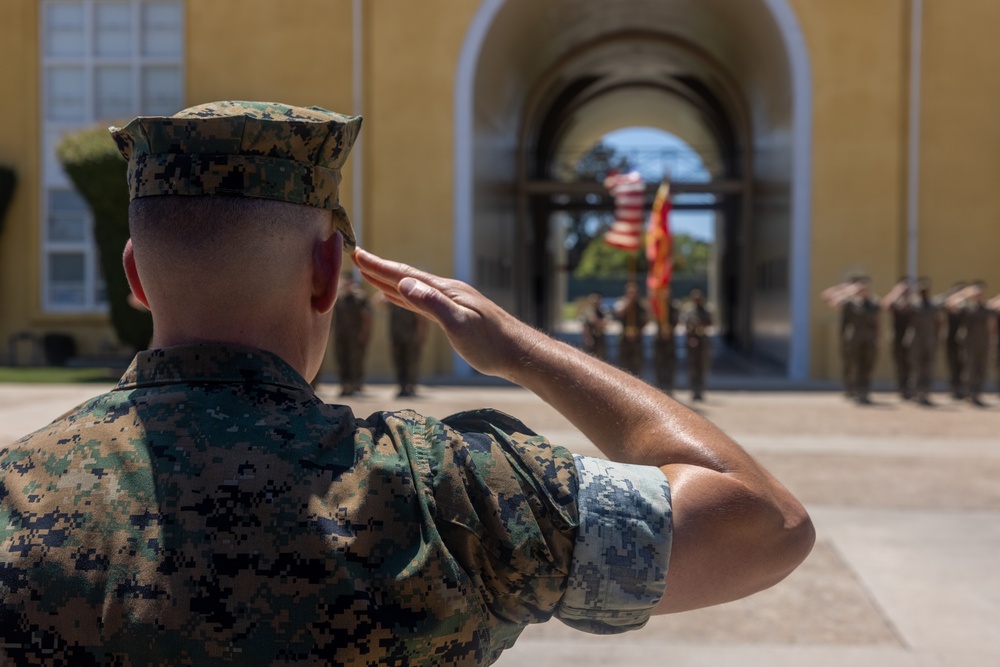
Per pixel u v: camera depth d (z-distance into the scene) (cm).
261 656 100
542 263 3359
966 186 1850
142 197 113
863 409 1429
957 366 1598
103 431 111
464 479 111
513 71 2308
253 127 110
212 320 115
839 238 1867
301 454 109
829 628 482
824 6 1861
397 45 1916
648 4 2348
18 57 2089
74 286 2123
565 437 1032
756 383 1811
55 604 101
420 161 1912
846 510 736
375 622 102
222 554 102
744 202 2633
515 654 442
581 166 4825
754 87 2402
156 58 2075
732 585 118
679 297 7969
